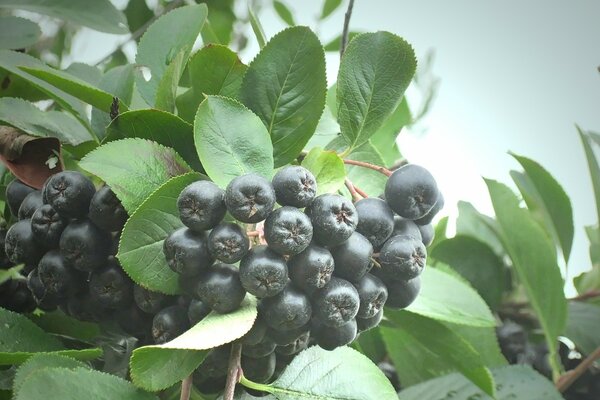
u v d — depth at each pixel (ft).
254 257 1.17
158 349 1.17
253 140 1.25
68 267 1.26
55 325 1.36
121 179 1.23
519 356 1.64
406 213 1.24
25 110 1.42
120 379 1.20
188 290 1.21
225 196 1.17
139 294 1.24
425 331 1.40
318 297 1.20
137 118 1.28
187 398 1.24
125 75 1.41
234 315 1.19
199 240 1.18
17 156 1.32
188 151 1.29
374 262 1.24
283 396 1.25
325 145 1.46
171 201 1.22
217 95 1.28
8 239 1.28
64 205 1.24
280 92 1.31
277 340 1.22
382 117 1.33
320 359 1.27
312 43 1.31
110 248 1.26
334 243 1.19
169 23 1.43
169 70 1.32
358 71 1.32
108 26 1.62
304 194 1.19
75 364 1.23
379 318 1.28
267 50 1.31
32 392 1.16
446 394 1.48
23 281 1.38
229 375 1.22
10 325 1.29
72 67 1.53
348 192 1.37
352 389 1.26
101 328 1.36
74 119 1.47
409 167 1.24
